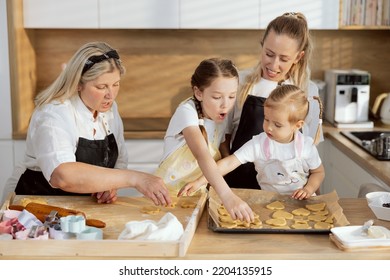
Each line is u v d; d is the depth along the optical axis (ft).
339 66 13.87
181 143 7.73
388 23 12.77
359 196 9.07
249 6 12.34
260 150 7.61
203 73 7.25
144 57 13.79
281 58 8.04
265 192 7.32
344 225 6.48
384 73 13.91
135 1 12.30
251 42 13.75
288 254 5.88
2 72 11.95
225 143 8.46
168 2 12.32
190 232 6.07
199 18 12.38
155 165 12.32
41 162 6.93
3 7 11.78
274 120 7.34
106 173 6.72
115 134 8.36
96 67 7.09
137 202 7.27
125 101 13.92
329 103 12.99
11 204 7.16
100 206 7.11
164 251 5.79
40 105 7.33
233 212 6.37
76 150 7.56
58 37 13.56
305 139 7.67
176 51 13.78
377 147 10.35
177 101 13.96
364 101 12.62
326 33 13.75
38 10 12.28
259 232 6.38
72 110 7.39
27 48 12.80
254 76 8.43
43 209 6.55
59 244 5.81
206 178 6.82
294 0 12.34
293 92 7.32
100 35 13.64
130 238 5.96
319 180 7.66
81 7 12.28
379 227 6.33
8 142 12.14
